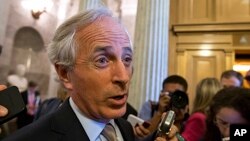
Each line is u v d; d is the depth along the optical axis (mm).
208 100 1624
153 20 3498
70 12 7398
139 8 3629
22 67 6086
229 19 3670
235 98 992
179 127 1441
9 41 5738
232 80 2004
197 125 1468
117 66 681
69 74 724
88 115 730
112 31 692
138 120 1552
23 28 6125
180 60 3734
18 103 684
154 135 873
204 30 3703
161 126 808
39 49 6590
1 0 5449
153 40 3434
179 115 1418
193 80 3654
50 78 6852
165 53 3486
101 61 676
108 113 684
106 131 761
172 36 3814
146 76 3322
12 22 5801
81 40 683
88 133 721
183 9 3838
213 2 3771
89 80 676
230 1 3729
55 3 7133
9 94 690
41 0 6512
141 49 3445
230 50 3611
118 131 838
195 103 1706
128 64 726
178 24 3793
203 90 1689
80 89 696
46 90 6727
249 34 3600
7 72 5699
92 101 687
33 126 707
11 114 665
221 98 1048
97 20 697
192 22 3768
